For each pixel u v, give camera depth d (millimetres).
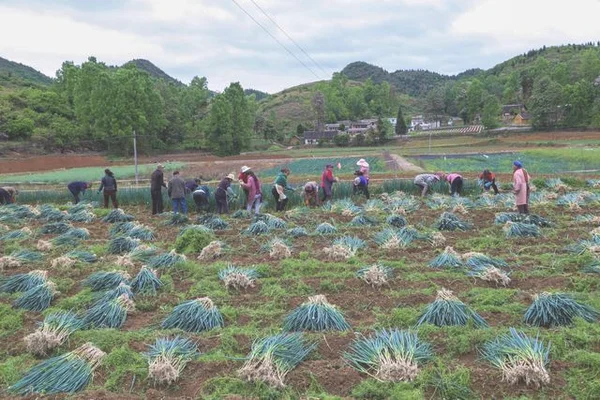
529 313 5309
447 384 3963
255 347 4531
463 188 16047
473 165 31797
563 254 7840
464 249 8570
